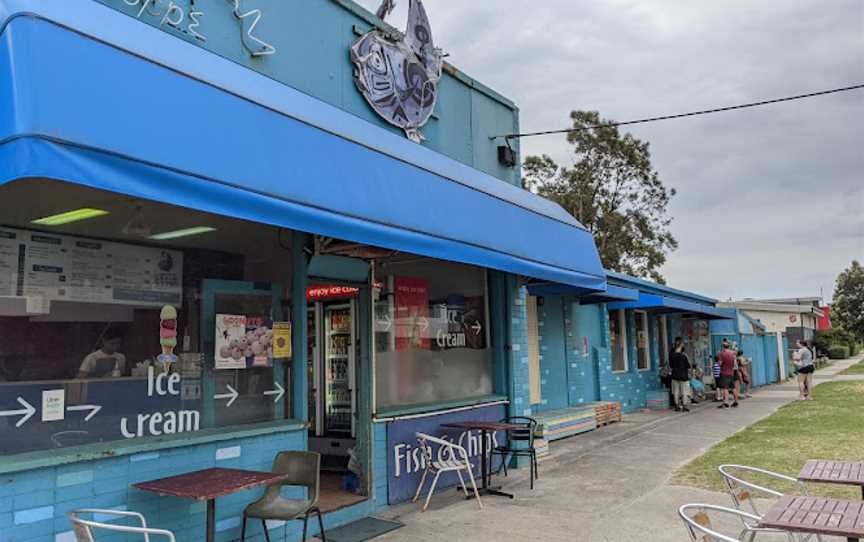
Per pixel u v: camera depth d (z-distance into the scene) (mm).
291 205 4309
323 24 6801
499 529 6379
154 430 5062
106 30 3701
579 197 29234
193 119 3791
